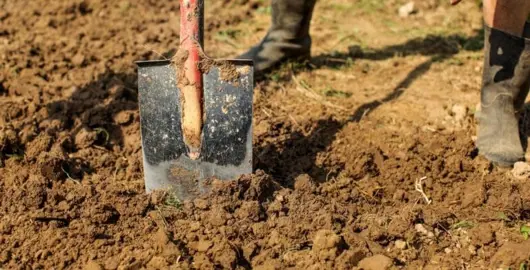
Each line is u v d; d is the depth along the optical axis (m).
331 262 2.25
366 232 2.34
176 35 3.11
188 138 2.40
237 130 2.40
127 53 3.01
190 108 2.39
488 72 2.53
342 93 2.83
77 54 2.99
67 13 3.23
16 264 2.28
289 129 2.67
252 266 2.28
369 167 2.53
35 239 2.31
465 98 2.80
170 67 2.39
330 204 2.39
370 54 3.02
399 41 3.10
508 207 2.40
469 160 2.55
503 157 2.53
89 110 2.69
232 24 3.20
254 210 2.35
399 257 2.30
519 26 2.46
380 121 2.71
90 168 2.55
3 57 2.95
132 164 2.52
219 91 2.40
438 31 3.15
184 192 2.41
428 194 2.47
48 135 2.59
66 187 2.46
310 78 2.90
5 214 2.38
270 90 2.84
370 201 2.46
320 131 2.66
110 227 2.35
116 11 3.25
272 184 2.43
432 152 2.56
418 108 2.76
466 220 2.39
